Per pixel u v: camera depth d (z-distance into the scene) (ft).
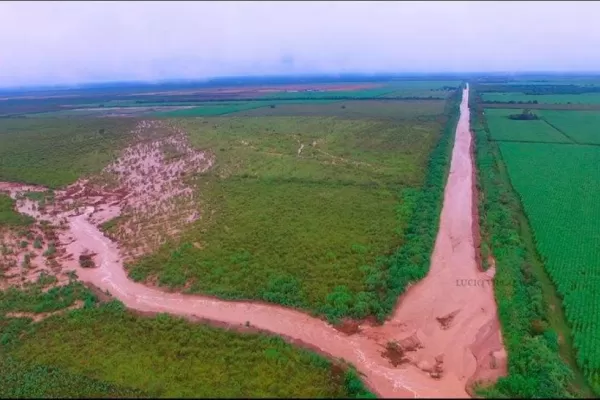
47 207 196.34
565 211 167.22
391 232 152.15
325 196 188.85
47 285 130.31
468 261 137.08
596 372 88.99
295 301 115.44
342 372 91.35
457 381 89.61
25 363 96.89
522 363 91.30
